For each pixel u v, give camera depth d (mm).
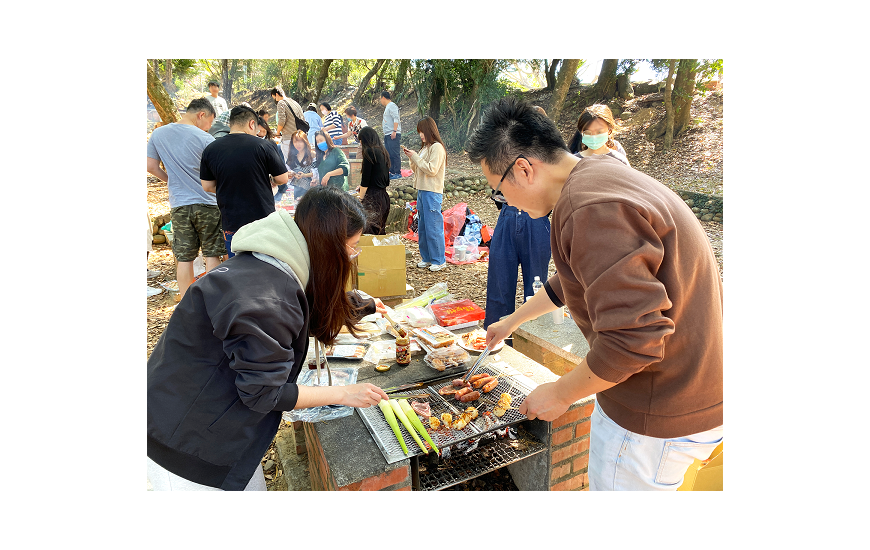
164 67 18156
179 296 4977
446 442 1988
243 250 1564
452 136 13203
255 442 1669
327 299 1702
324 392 1718
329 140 8094
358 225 1669
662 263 1368
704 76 10211
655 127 11117
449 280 5836
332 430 2076
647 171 9969
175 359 1537
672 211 1395
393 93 16750
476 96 12438
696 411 1481
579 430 2336
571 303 1632
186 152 4469
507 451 2273
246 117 4281
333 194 1630
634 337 1289
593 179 1406
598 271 1312
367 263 4285
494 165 1600
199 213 4605
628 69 12234
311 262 1636
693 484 1700
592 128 3062
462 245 6547
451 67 12469
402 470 1888
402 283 4387
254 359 1448
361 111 16859
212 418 1551
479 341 2789
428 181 5941
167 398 1533
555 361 2861
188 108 4688
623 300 1282
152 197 9141
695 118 10750
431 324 3061
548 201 1639
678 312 1394
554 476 2336
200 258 6066
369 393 1823
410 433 1992
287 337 1531
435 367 2535
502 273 3785
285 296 1518
